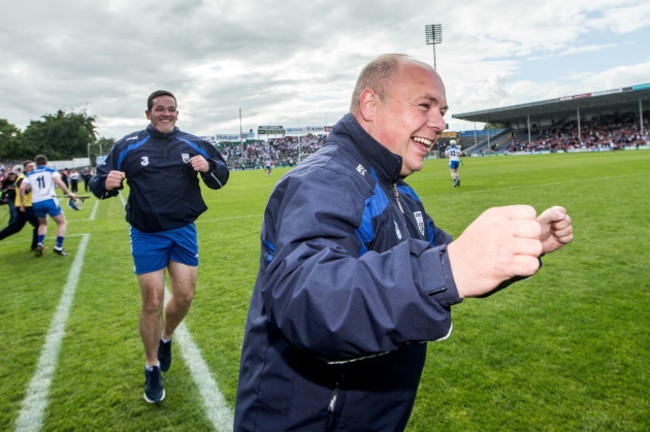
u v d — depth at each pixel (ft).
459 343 10.38
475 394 8.30
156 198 9.11
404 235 3.61
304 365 3.24
